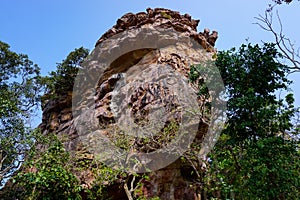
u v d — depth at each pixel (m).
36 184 9.85
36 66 24.25
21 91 21.25
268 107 8.46
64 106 21.00
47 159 10.77
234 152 9.10
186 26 19.73
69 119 19.80
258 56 9.21
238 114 8.79
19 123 13.77
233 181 8.88
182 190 12.03
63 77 22.33
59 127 19.53
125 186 11.17
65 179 10.06
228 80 9.45
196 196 11.75
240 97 8.92
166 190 12.02
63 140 15.64
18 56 23.70
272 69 9.02
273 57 9.15
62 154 11.52
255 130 8.41
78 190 10.30
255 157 7.89
